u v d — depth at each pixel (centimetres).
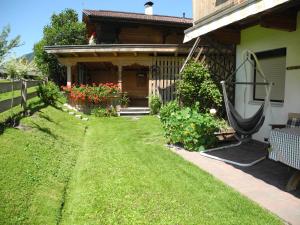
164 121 888
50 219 380
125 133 955
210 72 998
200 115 777
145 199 448
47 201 421
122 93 1440
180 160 648
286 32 739
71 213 412
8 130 647
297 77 705
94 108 1373
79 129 988
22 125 741
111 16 1758
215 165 621
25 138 633
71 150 711
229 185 508
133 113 1391
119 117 1318
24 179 455
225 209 416
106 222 386
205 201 441
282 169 592
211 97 955
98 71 1903
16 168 479
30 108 973
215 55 1016
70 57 1447
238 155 697
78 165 619
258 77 884
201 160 658
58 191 468
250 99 920
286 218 393
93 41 2070
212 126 754
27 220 364
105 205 430
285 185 508
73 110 1349
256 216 396
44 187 458
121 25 1850
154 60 1376
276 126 654
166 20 1859
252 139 862
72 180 533
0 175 437
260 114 718
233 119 699
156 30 1917
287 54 736
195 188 489
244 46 932
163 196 459
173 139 771
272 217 393
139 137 893
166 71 1375
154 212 409
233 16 685
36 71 2053
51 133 771
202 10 1148
